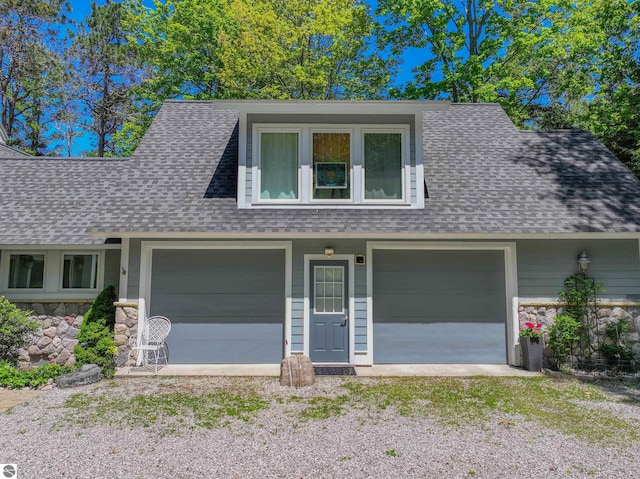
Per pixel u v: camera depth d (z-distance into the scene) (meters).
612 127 16.78
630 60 16.52
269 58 18.80
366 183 8.98
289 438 5.03
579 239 8.56
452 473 4.18
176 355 8.52
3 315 7.64
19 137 23.34
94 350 7.83
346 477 4.08
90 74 23.05
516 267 8.59
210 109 11.77
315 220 8.38
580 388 7.10
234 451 4.66
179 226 8.03
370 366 8.46
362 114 8.93
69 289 8.94
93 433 5.16
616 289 8.52
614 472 4.21
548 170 9.70
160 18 21.98
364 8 19.45
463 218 8.37
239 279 8.66
